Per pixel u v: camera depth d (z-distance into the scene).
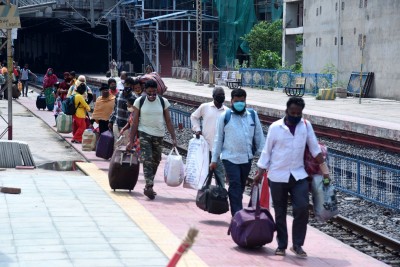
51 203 14.12
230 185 12.53
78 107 25.73
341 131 32.78
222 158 12.60
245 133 12.51
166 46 92.19
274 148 10.89
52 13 90.12
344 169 19.20
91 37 115.44
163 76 92.25
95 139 23.73
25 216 12.80
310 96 54.25
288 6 69.00
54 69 119.81
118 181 15.63
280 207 11.02
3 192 15.02
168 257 10.36
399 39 48.28
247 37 77.12
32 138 28.27
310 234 12.79
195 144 13.98
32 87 76.06
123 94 20.22
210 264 10.33
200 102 52.88
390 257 12.63
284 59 69.50
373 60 51.53
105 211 13.58
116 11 93.56
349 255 11.27
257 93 58.44
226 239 11.98
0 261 9.81
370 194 17.94
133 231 11.95
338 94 52.00
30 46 131.50
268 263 10.55
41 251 10.42
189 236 5.76
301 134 10.77
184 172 15.18
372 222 15.64
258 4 85.06
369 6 51.94
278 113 39.75
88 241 11.13
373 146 29.36
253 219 11.13
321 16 60.34
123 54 107.94
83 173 19.23
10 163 20.00
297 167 10.84
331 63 58.31
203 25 90.50
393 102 47.06
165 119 15.59
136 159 15.72
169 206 14.62
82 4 91.12
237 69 77.31
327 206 10.83
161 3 93.06
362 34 53.06
